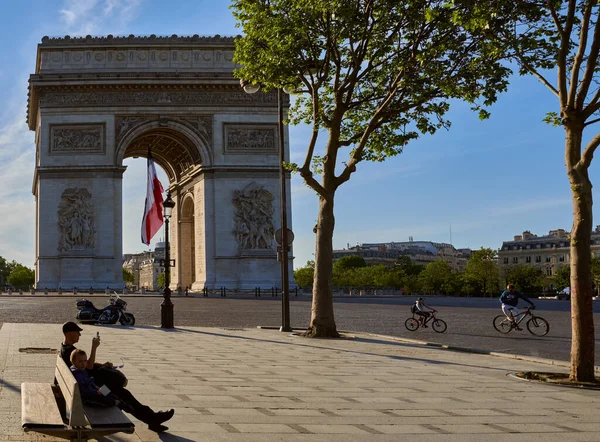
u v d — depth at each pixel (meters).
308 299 101.56
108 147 115.38
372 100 46.44
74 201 113.19
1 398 19.59
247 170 118.25
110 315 52.59
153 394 21.59
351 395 22.44
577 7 29.19
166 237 50.66
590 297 26.52
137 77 115.56
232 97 119.56
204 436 16.08
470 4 28.45
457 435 16.88
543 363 32.41
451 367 30.47
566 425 18.38
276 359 32.25
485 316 69.31
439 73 39.06
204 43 119.12
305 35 42.19
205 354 33.62
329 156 45.03
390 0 40.06
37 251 120.12
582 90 26.95
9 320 54.69
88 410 14.27
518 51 29.84
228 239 116.81
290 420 18.17
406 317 65.56
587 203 26.62
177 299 98.06
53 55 116.31
